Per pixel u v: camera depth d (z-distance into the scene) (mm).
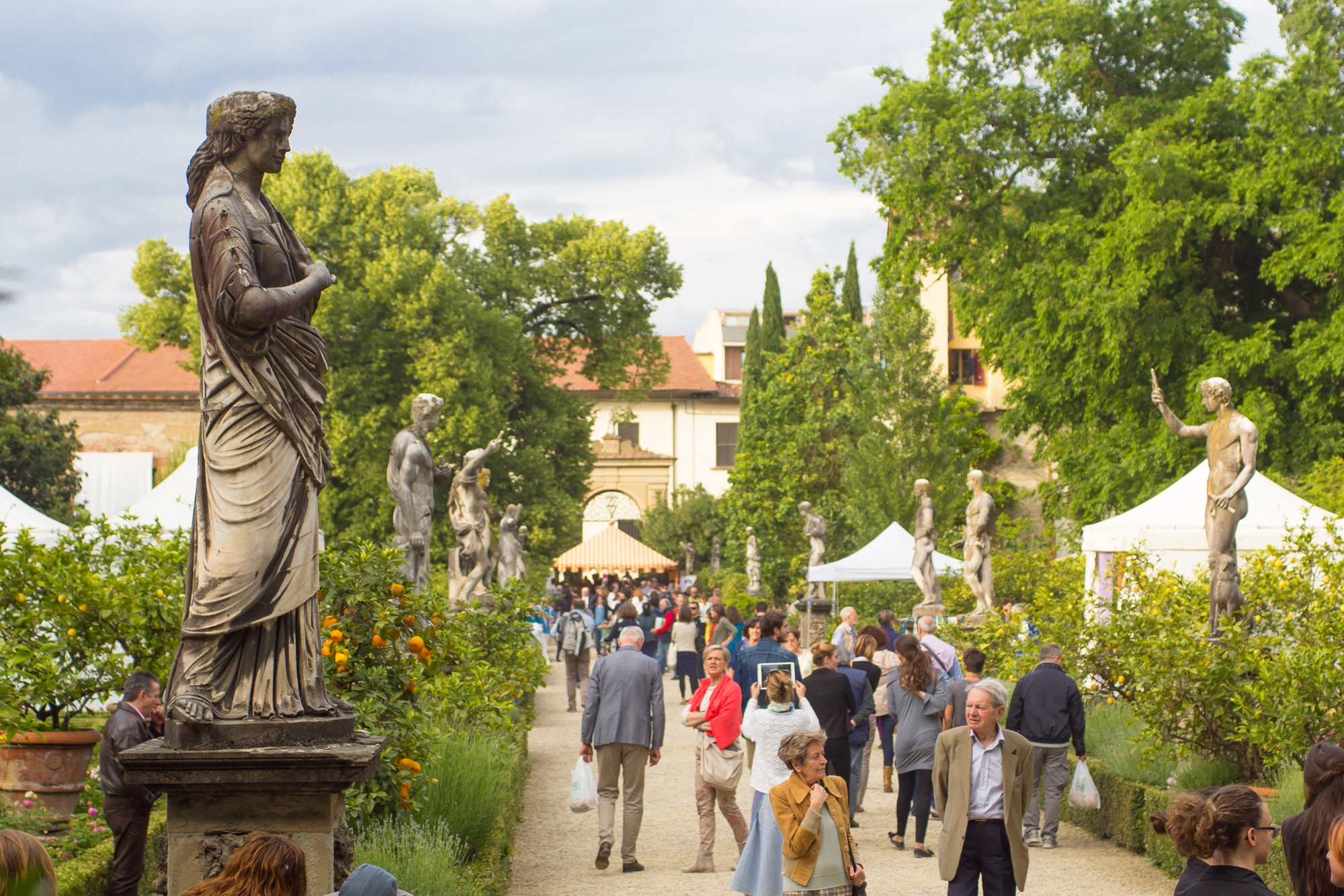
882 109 27219
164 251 35062
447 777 8297
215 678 4336
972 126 26219
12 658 8070
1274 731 8555
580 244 37469
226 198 4375
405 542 12070
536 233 38312
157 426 48125
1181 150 24219
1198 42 26578
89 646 9195
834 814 6387
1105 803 10828
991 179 27281
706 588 48000
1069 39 26453
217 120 4473
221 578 4305
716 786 9500
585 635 22047
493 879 7422
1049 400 27312
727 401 66125
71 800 8211
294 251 4609
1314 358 23078
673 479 65188
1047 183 27469
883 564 25891
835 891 6332
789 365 46781
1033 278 25953
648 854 10227
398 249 33125
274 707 4367
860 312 49812
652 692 9664
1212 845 4227
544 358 40688
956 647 17766
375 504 32844
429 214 35000
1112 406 26531
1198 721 9828
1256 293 27219
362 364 33469
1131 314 24500
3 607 8961
